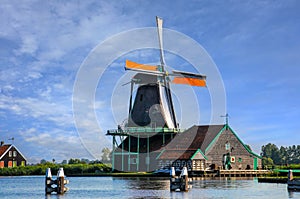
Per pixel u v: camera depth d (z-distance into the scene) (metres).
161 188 40.84
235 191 37.03
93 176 69.25
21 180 63.16
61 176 36.31
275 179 49.19
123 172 69.06
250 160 69.31
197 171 60.94
